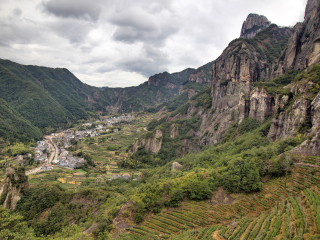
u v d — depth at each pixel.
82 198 74.44
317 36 81.88
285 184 49.41
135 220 55.09
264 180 55.19
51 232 63.69
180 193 58.94
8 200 73.44
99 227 52.38
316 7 92.62
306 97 61.25
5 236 46.12
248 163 59.16
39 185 81.25
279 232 36.59
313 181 45.06
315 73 67.81
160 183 64.50
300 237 31.61
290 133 62.84
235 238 40.50
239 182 56.06
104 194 74.56
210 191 57.62
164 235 49.03
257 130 85.25
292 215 38.78
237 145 85.19
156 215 56.34
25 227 57.56
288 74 94.81
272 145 64.12
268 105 91.06
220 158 76.81
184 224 50.88
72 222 65.81
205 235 45.00
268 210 46.84
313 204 37.69
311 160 48.94
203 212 53.81
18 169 77.75
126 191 79.56
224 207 53.53
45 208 71.50
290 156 53.12
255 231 39.88
